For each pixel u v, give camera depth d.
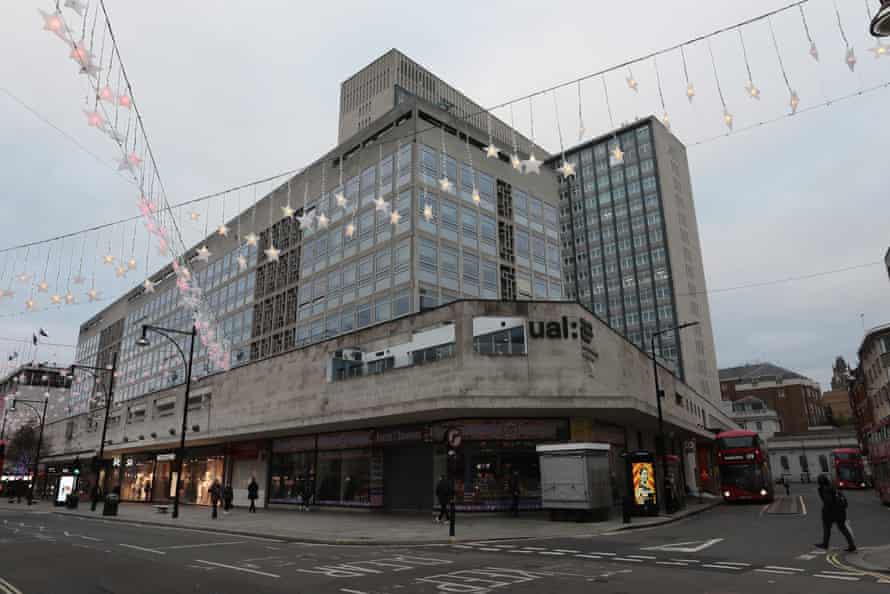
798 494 49.91
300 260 46.12
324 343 31.78
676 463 36.34
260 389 35.78
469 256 40.06
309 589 9.38
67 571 11.43
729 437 37.09
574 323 25.33
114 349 78.69
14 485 63.28
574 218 105.50
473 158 42.88
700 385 90.69
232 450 38.91
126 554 14.16
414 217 37.12
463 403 23.31
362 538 17.03
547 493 22.05
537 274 45.16
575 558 12.84
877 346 48.03
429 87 85.31
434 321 26.28
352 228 34.00
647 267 95.31
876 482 33.66
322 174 46.38
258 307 49.69
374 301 38.19
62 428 68.69
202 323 35.06
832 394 133.88
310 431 31.78
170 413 45.62
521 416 25.42
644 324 93.19
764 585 9.38
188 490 42.72
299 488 32.81
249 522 23.72
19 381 89.00
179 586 9.70
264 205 52.56
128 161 12.36
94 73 9.30
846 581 9.72
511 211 44.69
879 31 8.98
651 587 9.28
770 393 111.06
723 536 17.27
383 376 27.52
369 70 85.25
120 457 53.50
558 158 110.12
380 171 40.81
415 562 12.47
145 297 72.94
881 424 30.97
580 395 24.31
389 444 28.08
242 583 9.95
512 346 24.81
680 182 104.38
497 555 13.57
